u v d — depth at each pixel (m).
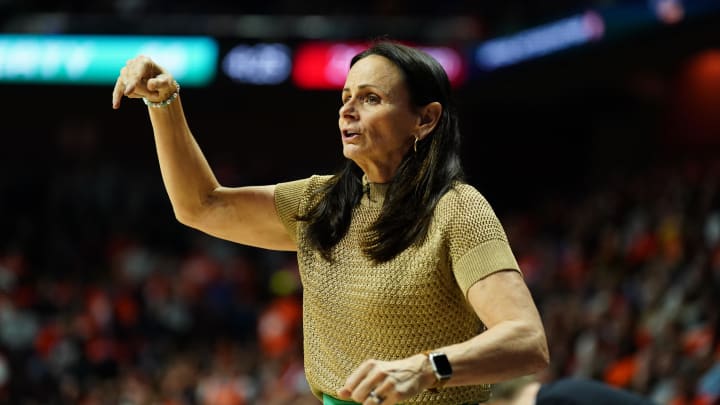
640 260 30.42
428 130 6.14
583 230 35.34
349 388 5.03
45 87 43.91
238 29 41.62
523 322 5.37
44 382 30.09
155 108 6.54
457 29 42.03
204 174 6.71
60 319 34.50
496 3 42.12
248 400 28.78
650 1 34.09
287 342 34.31
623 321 25.44
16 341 33.44
